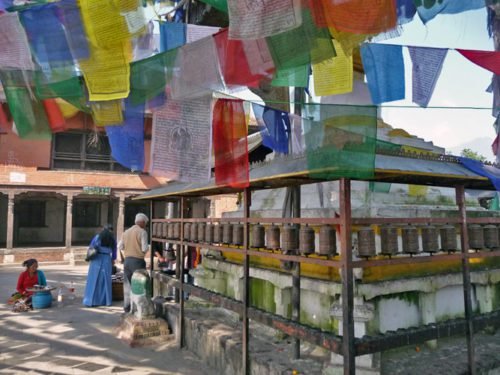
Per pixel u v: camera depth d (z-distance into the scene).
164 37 3.51
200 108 3.62
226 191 5.42
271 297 5.71
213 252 7.32
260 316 4.07
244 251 4.41
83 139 17.34
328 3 2.65
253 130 5.67
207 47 3.15
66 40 3.00
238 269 6.25
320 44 2.95
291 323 3.64
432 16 3.05
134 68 3.21
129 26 2.94
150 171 3.62
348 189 3.16
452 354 4.41
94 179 21.30
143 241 7.83
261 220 4.18
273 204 6.29
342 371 3.63
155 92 3.29
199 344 5.50
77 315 8.12
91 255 9.16
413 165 3.36
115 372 4.97
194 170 3.59
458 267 5.16
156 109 3.58
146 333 6.13
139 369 5.08
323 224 3.44
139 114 3.64
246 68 3.14
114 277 10.05
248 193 4.47
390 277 4.42
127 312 7.30
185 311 6.34
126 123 3.66
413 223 3.60
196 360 5.39
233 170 3.80
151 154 3.60
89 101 3.45
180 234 6.08
